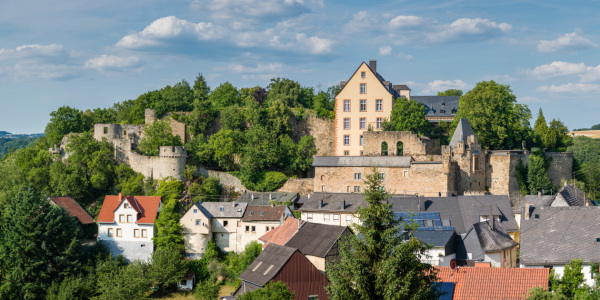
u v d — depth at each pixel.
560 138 136.62
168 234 109.56
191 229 110.00
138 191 126.69
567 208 81.38
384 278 48.12
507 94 126.25
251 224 110.50
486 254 81.56
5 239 103.56
